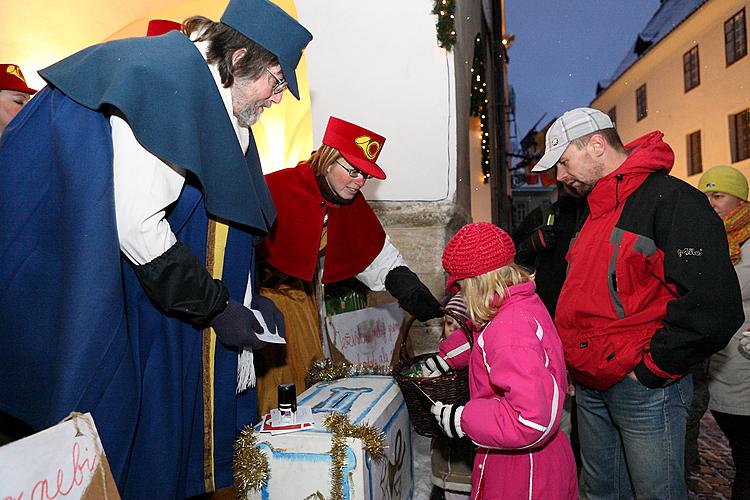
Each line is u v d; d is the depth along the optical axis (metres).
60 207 1.41
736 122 12.67
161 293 1.45
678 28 14.34
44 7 3.51
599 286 1.81
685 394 1.79
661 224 1.72
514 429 1.44
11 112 2.64
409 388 1.92
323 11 3.42
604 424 2.02
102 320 1.31
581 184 1.95
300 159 3.57
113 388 1.33
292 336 2.39
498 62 10.67
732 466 3.20
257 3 1.61
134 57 1.44
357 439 1.70
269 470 1.75
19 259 1.41
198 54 1.56
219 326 1.57
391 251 2.70
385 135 3.42
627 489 2.05
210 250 1.67
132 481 1.45
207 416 1.65
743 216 2.60
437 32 3.35
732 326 1.62
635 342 1.76
